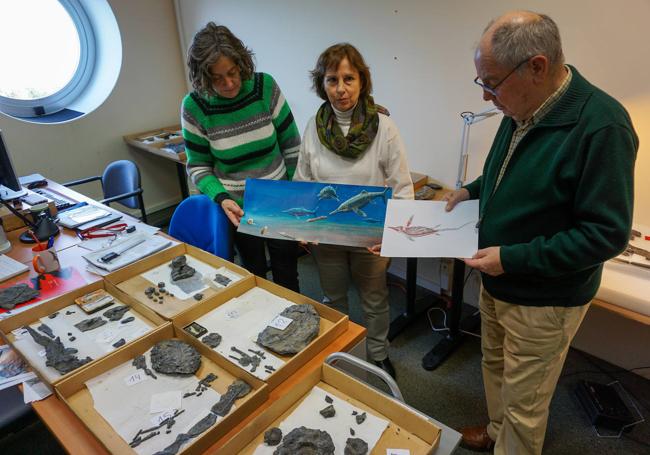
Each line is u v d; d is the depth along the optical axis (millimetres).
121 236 1919
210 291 1455
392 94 2498
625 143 934
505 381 1324
